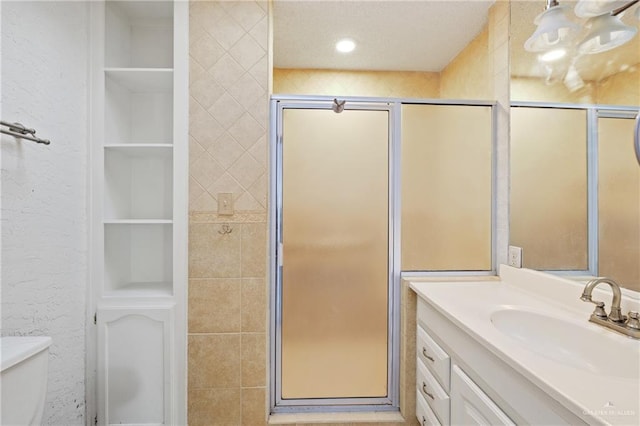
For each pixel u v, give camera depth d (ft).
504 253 5.47
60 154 4.55
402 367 5.50
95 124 5.13
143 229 5.91
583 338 3.35
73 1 4.78
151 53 6.03
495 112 5.74
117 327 5.13
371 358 5.68
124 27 5.80
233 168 5.28
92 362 5.11
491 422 3.10
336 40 7.25
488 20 6.19
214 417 5.26
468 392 3.55
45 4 4.26
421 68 8.72
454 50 7.71
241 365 5.29
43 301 4.29
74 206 4.83
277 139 5.54
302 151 5.58
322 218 5.61
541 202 4.69
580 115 4.05
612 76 3.66
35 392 3.36
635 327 3.07
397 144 5.65
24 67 3.97
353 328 5.66
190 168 5.25
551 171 4.52
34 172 4.12
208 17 5.27
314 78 8.80
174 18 5.20
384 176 5.69
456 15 6.26
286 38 7.18
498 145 5.67
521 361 2.64
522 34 5.14
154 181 5.95
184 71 5.21
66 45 4.65
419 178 5.72
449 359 4.07
